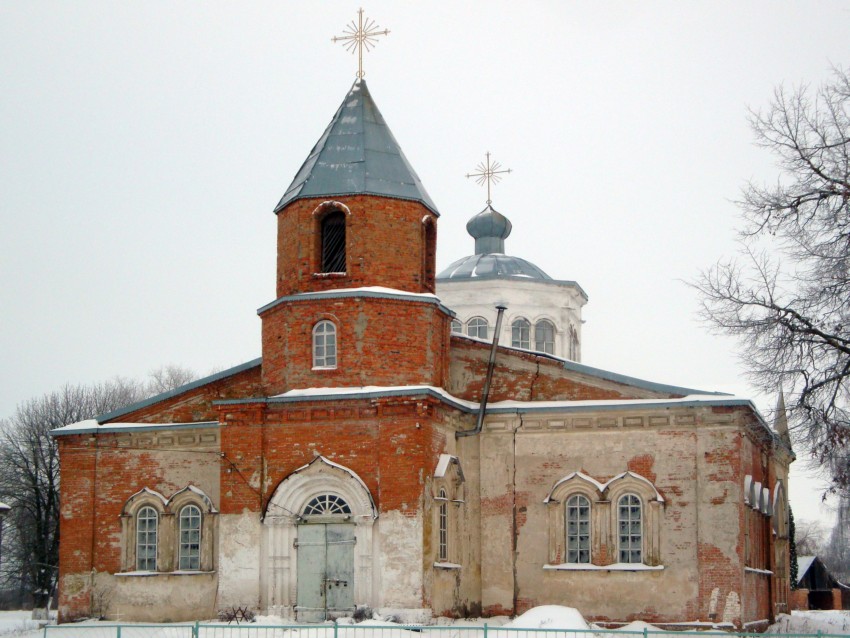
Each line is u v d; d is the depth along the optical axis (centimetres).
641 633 2086
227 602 3036
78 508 3466
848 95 2788
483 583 3262
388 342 3120
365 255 3162
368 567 2956
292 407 3080
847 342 2725
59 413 6069
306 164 3341
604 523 3184
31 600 6438
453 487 3195
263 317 3269
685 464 3145
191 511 3403
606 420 3238
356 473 3009
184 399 3491
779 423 3253
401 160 3316
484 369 3400
